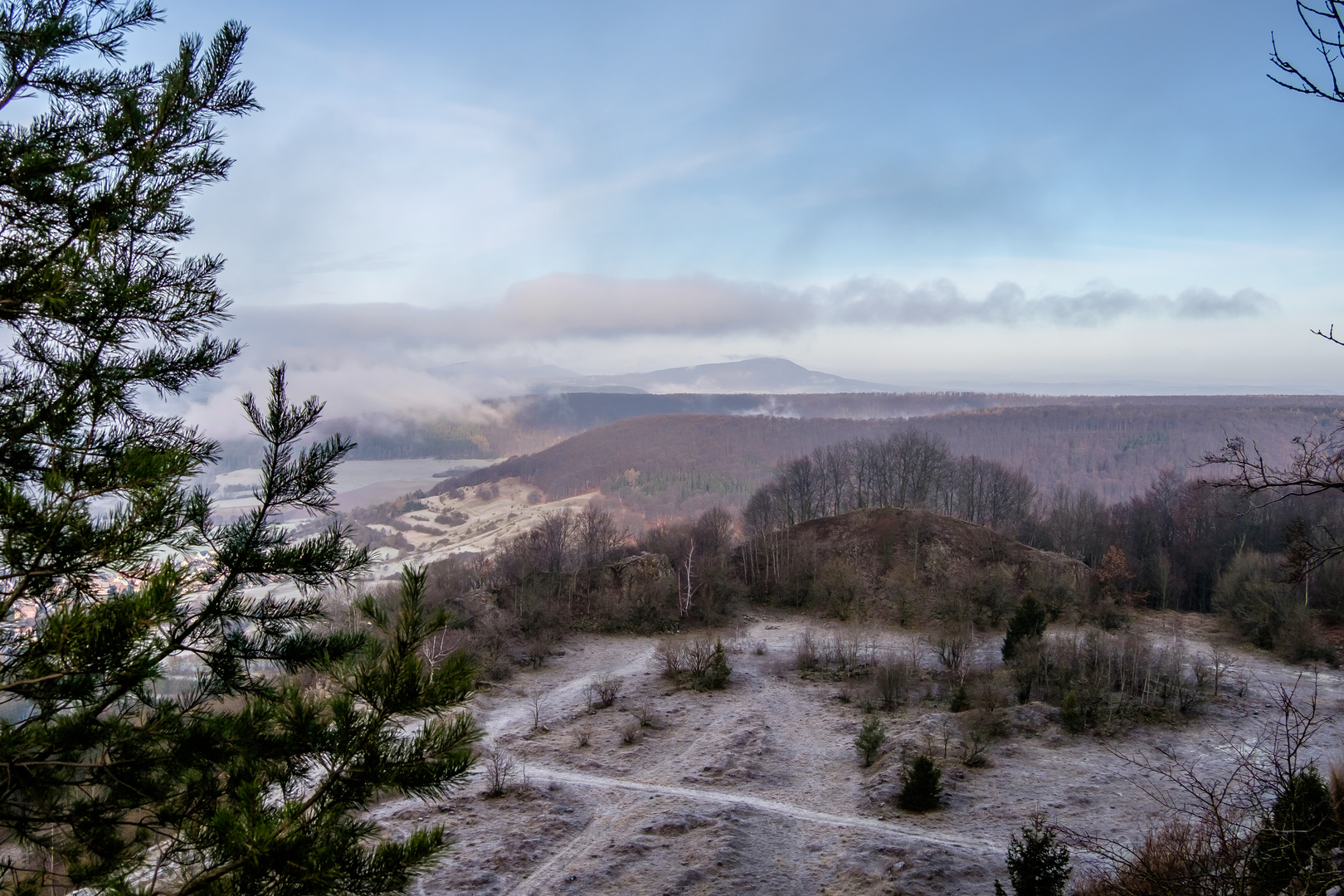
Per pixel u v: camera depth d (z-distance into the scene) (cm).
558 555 8144
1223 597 6844
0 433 730
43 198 802
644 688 5450
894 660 5300
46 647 641
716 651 5531
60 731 723
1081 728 4356
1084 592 7575
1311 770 1221
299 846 639
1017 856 2230
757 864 3014
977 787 3675
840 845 3158
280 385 780
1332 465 809
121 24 870
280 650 809
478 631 6200
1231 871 998
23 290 742
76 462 742
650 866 2984
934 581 7775
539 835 3234
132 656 696
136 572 713
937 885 2706
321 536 805
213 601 752
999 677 5078
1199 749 4066
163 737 773
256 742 774
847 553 8525
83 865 812
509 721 4778
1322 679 5266
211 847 687
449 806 3456
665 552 8725
